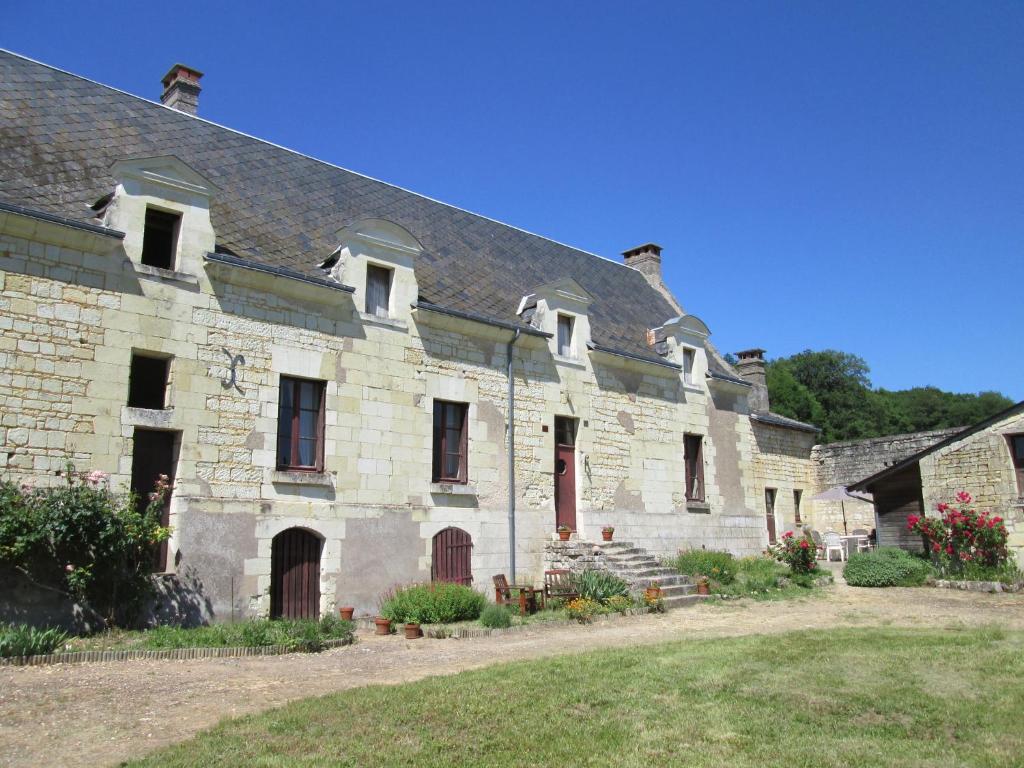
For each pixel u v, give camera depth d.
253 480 11.48
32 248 9.99
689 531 18.61
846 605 13.75
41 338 9.89
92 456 10.05
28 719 6.01
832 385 49.56
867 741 5.63
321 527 12.11
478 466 14.45
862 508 27.48
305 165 16.59
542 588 13.66
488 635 10.77
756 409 24.22
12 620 9.06
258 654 9.02
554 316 16.36
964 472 16.89
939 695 6.80
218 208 13.20
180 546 10.58
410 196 18.47
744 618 12.34
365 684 7.37
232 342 11.59
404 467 13.30
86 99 13.53
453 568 13.73
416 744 5.52
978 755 5.31
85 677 7.39
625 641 10.02
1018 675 7.47
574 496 16.34
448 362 14.30
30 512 9.15
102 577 9.71
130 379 10.81
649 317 20.97
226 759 5.17
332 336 12.74
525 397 15.55
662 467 18.30
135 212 10.91
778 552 18.56
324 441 12.40
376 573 12.62
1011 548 15.93
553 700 6.62
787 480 24.02
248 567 11.20
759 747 5.51
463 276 16.50
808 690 6.98
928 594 14.85
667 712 6.34
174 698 6.73
